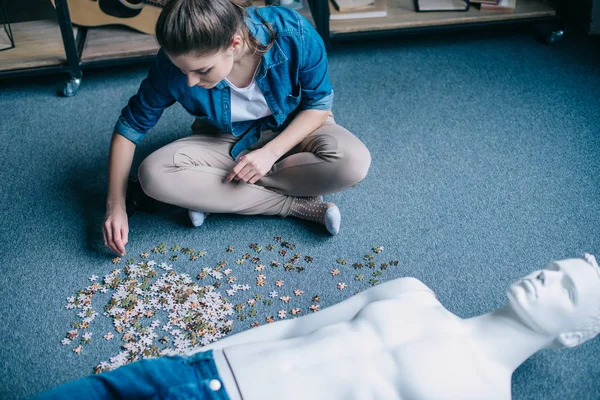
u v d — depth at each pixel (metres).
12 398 1.52
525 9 2.73
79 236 1.94
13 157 2.22
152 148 2.27
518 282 1.32
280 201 1.96
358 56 2.77
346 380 1.23
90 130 2.36
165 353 1.59
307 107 1.83
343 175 1.85
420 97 2.52
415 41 2.86
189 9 1.39
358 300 1.43
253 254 1.87
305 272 1.81
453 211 2.01
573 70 2.64
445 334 1.30
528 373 1.54
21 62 2.45
